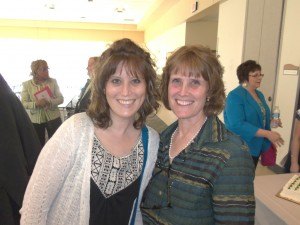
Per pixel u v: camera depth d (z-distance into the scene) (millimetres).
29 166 1271
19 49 10555
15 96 1250
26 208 946
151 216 1021
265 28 3395
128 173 1039
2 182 1111
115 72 982
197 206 890
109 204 1010
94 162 975
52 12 8227
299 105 3039
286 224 1235
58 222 982
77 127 973
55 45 10781
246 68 2359
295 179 1497
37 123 3324
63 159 937
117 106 1001
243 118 2242
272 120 2602
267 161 2359
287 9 3258
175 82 1000
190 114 987
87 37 10945
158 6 6852
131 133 1091
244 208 824
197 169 899
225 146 878
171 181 961
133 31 11312
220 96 987
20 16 9047
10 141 1132
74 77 10992
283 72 3316
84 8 7582
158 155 1105
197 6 4895
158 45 8766
